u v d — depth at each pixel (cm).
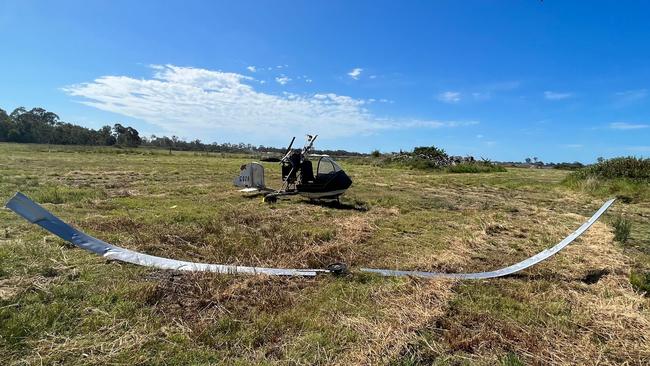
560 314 405
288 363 297
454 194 1483
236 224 741
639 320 389
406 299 415
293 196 1173
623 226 774
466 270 549
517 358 317
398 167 3256
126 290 394
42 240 547
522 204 1244
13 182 1222
